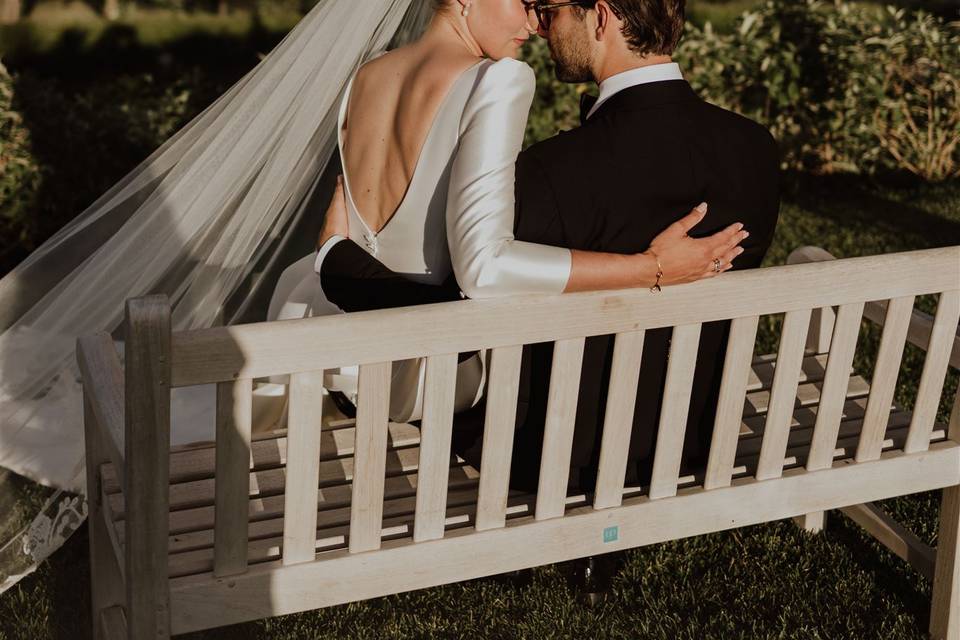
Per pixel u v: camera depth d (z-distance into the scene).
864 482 2.47
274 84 2.59
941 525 2.62
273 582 2.02
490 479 2.13
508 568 2.21
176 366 1.77
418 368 2.28
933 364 2.41
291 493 1.98
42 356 2.76
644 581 2.94
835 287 2.21
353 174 2.23
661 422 2.22
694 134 2.13
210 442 2.43
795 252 2.93
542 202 2.03
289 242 4.33
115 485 2.28
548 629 2.75
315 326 1.85
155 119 5.73
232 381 1.83
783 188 6.71
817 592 2.89
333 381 2.50
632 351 2.12
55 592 2.86
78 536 3.09
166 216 2.72
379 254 2.23
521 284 1.95
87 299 2.76
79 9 16.11
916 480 2.52
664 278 2.04
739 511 2.37
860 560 3.05
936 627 2.69
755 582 2.94
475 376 2.22
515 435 2.31
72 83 12.02
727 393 2.25
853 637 2.73
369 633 2.75
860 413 2.68
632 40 2.10
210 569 2.01
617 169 2.06
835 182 6.88
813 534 3.15
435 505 2.11
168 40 14.65
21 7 15.62
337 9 2.51
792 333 2.24
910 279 2.26
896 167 7.09
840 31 6.74
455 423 2.34
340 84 2.56
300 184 2.76
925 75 6.91
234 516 1.95
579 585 2.78
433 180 2.08
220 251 2.73
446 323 1.94
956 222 6.12
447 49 2.12
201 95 6.40
